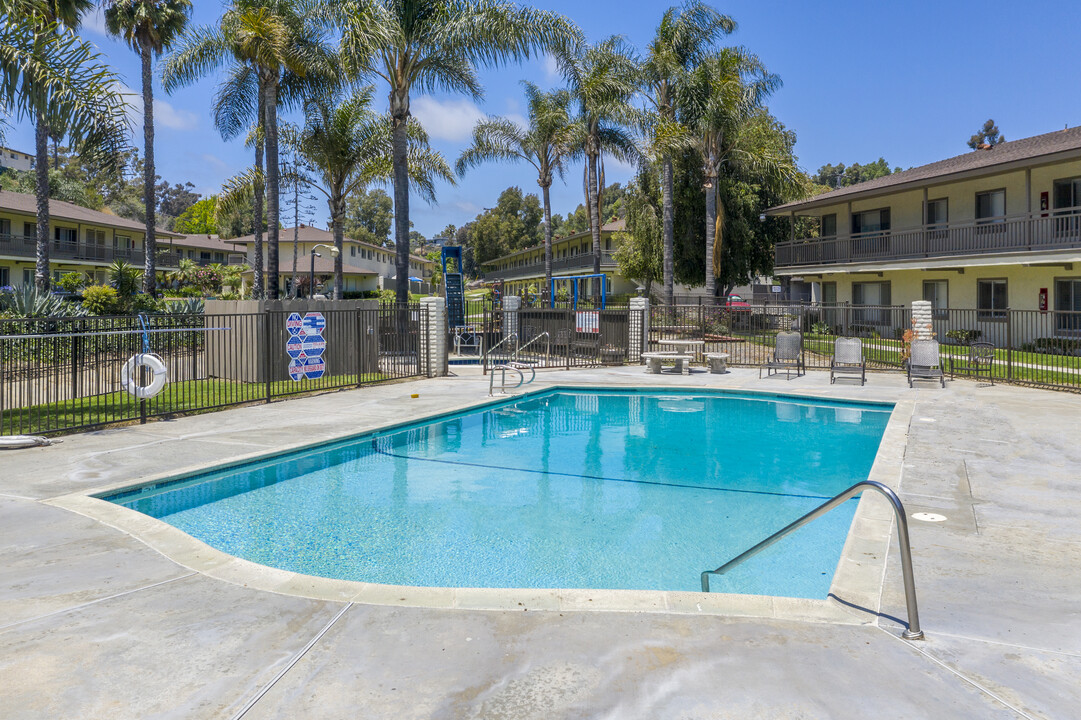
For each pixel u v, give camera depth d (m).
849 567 4.38
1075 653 3.24
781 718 2.68
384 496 7.17
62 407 11.77
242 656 3.22
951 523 5.37
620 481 7.82
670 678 3.00
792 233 30.28
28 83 8.55
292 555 5.47
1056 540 4.95
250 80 26.45
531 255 66.75
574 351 20.67
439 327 17.03
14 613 3.69
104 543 4.87
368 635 3.45
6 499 5.95
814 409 12.91
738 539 5.92
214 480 7.46
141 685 2.94
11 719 2.65
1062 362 18.67
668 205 27.03
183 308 26.08
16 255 38.34
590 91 29.09
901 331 25.50
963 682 2.97
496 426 11.27
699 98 26.56
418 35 20.69
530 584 4.91
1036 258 19.91
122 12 26.88
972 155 26.75
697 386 14.77
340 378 16.08
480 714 2.72
